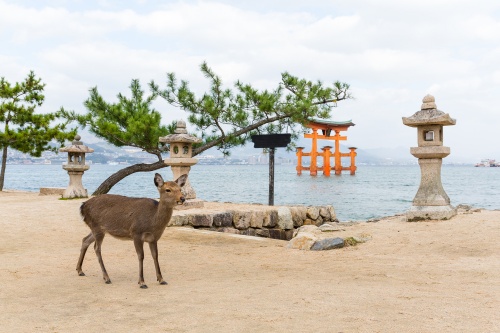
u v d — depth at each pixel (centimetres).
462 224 1381
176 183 791
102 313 623
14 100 3175
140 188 7844
